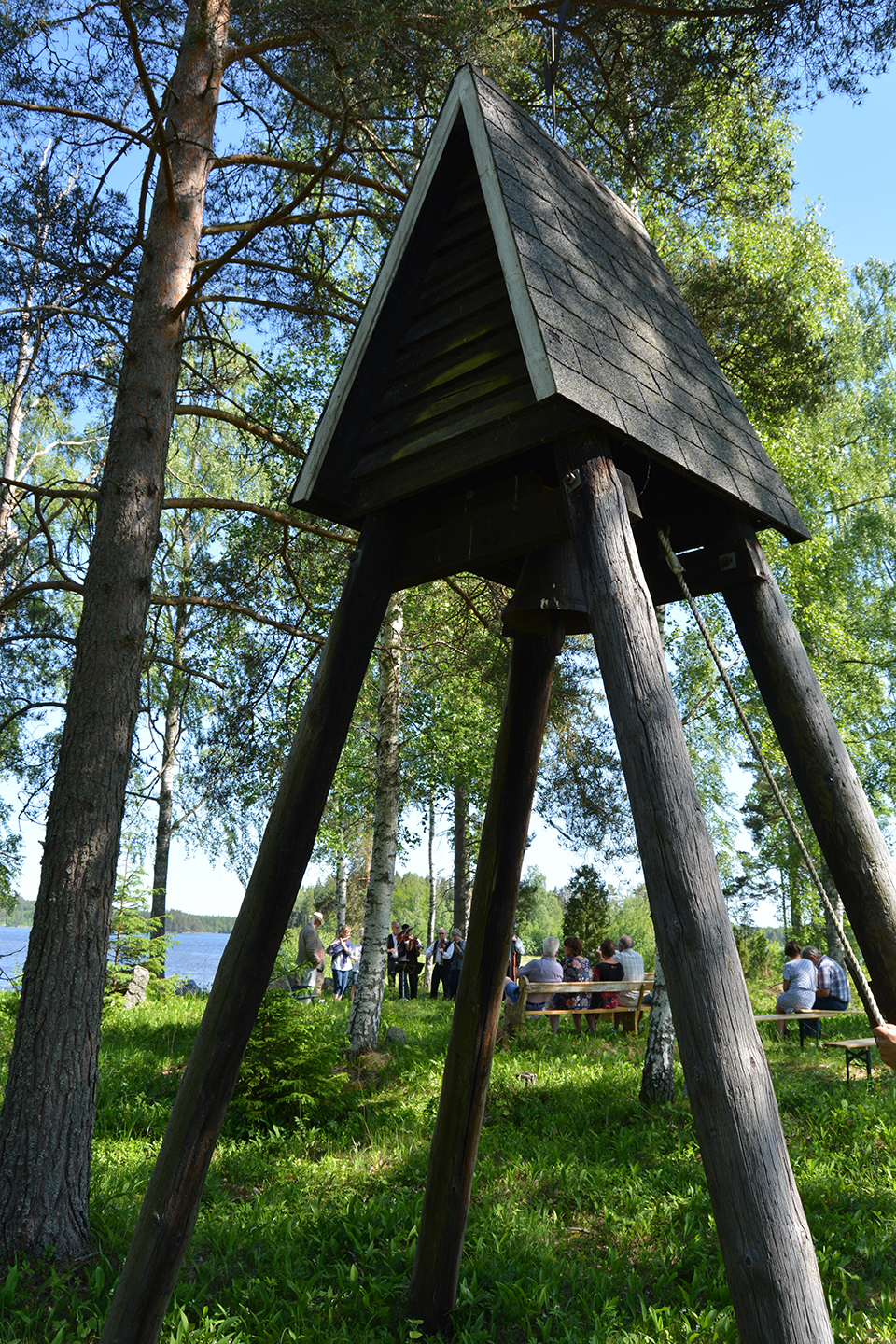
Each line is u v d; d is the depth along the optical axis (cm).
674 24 803
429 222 358
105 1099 721
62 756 539
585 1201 511
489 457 298
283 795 308
